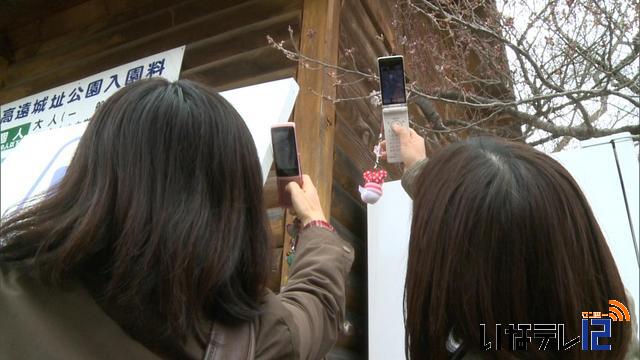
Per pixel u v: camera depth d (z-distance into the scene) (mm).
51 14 3416
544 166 858
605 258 839
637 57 2871
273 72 2514
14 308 729
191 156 838
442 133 3432
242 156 893
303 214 1284
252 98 1779
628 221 1742
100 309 757
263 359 829
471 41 3449
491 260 796
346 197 2502
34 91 3289
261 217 911
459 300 818
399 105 1499
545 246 788
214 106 911
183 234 768
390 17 3475
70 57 3256
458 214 828
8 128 3025
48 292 757
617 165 1820
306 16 2514
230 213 843
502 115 3910
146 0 3104
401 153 1476
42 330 724
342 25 2709
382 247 2129
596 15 2963
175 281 746
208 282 775
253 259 873
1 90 3420
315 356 950
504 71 3602
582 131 3225
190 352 776
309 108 2246
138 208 768
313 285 1029
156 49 2930
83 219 752
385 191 2211
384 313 2031
